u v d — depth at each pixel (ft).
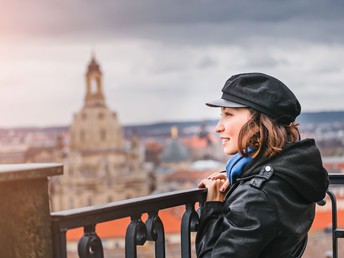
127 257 8.37
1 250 6.87
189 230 9.44
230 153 9.53
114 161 394.93
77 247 7.71
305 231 9.14
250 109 9.32
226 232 8.66
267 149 9.03
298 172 8.91
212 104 9.49
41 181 7.29
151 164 425.69
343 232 11.53
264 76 9.41
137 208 8.39
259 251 8.63
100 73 442.50
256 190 8.77
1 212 6.88
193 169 396.37
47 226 7.34
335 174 11.44
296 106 9.44
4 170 6.86
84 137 400.26
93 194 383.04
